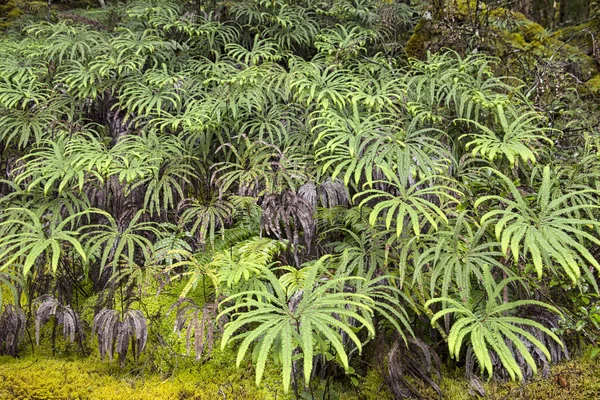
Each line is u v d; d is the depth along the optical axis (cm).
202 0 508
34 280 250
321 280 220
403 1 595
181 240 263
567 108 384
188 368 234
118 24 520
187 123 312
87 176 277
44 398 209
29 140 359
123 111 390
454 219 243
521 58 444
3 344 234
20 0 625
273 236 286
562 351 236
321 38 454
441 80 320
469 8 459
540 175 284
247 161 315
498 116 299
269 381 229
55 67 419
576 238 240
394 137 265
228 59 443
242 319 167
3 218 263
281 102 374
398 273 234
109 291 232
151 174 284
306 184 276
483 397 219
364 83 341
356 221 258
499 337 176
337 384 231
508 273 207
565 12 650
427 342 238
